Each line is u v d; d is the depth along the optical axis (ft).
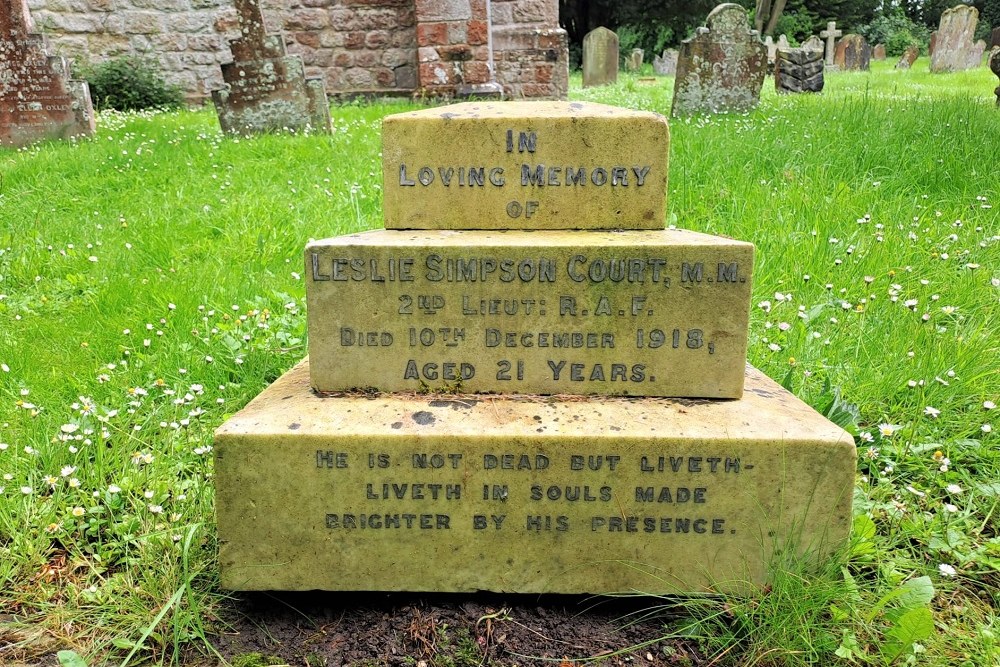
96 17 41.70
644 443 5.83
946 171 17.21
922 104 25.80
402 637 5.91
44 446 7.91
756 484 5.87
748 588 6.04
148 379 9.82
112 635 5.94
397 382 6.50
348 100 41.09
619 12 116.26
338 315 6.38
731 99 31.71
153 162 21.80
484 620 6.04
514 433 5.86
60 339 11.12
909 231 13.64
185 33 43.06
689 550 6.03
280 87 27.68
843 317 10.61
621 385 6.44
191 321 11.48
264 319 11.22
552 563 6.09
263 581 6.11
